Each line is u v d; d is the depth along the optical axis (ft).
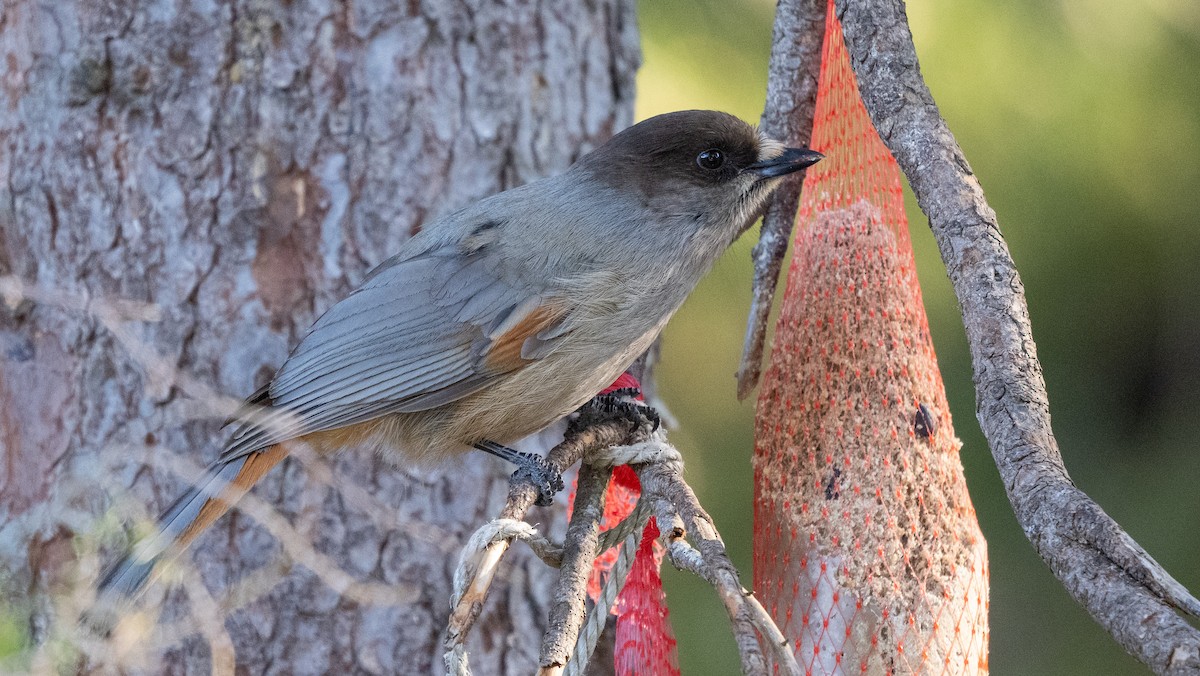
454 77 31.53
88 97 30.48
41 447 30.99
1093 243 43.39
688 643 38.70
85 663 27.55
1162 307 44.32
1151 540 44.32
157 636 28.25
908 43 19.95
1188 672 13.33
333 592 30.48
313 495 30.71
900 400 24.63
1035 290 44.27
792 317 25.86
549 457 21.99
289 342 30.68
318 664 30.42
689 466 41.11
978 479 41.98
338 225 30.86
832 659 23.45
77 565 28.45
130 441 30.35
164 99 30.37
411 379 28.35
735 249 33.58
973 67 40.93
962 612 23.75
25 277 31.35
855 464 24.29
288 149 30.68
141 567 26.84
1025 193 42.11
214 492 27.53
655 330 28.73
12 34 31.27
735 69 41.32
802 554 24.22
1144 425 45.80
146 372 30.19
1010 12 41.27
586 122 33.22
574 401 28.71
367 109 30.99
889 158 26.16
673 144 27.91
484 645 31.58
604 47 33.63
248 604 30.35
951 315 41.22
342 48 30.91
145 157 30.42
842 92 25.98
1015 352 16.99
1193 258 43.57
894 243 25.46
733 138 27.55
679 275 28.40
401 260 29.45
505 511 21.34
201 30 30.30
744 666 16.15
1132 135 42.14
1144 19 42.09
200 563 30.40
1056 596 42.11
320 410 28.48
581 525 21.08
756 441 26.05
